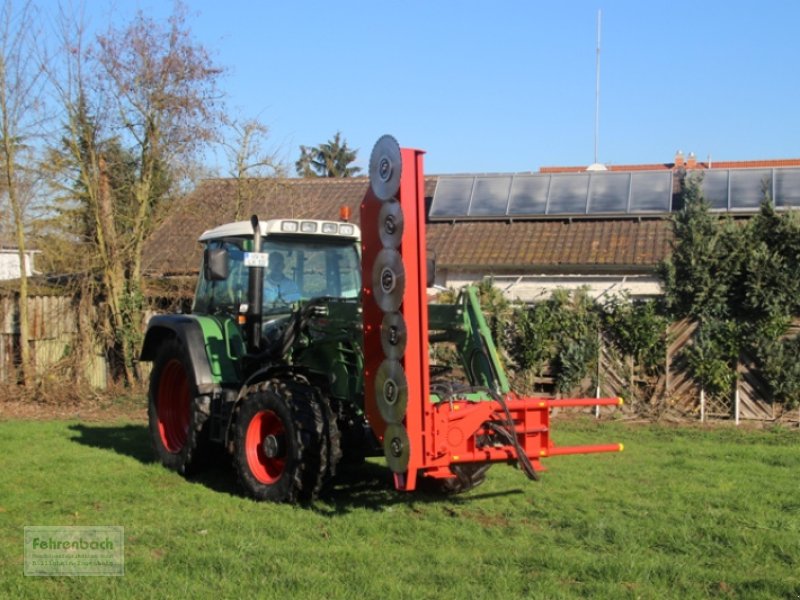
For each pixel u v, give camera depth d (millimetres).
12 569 5012
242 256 7945
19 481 7461
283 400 6641
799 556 5336
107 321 14898
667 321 11992
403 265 5820
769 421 11508
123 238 14961
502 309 12875
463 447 5922
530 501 6914
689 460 8828
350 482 7586
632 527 6004
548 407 6230
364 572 4879
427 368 5844
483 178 20125
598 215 18109
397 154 5883
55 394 13953
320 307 7023
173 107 14836
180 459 7926
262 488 6781
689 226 12016
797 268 11398
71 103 14594
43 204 14938
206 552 5254
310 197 20703
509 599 4469
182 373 8594
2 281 15203
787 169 18109
